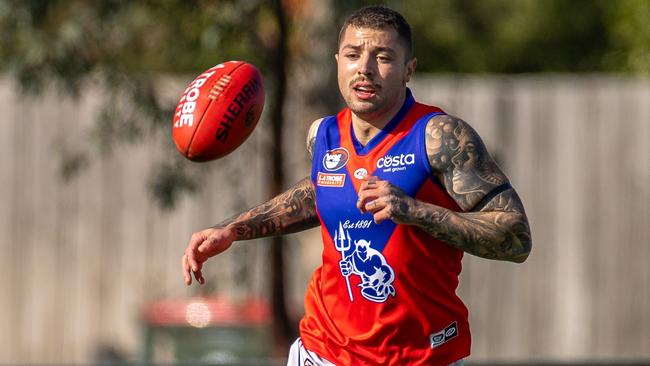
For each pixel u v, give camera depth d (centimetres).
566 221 3988
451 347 1638
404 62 1577
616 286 3981
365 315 1634
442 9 4772
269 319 3388
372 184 1480
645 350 3975
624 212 3972
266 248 3606
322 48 3356
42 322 3969
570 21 5603
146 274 3953
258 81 1764
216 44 3128
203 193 3900
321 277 1705
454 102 3981
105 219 3956
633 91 3972
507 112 3988
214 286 3600
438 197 1573
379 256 1595
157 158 3928
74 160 3588
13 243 3956
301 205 1775
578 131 3984
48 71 3161
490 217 1509
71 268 3966
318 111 3409
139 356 3697
